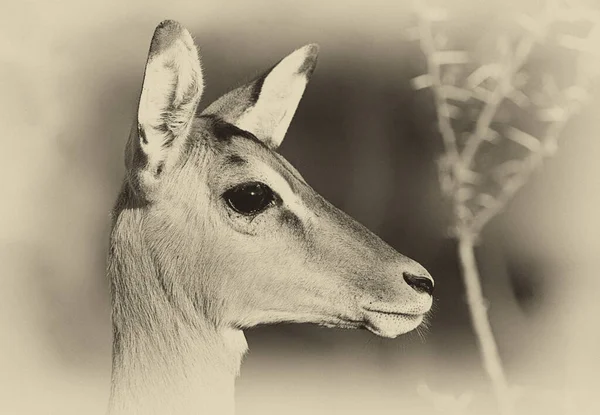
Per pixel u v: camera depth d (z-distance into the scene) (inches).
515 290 623.8
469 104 544.1
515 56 464.8
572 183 626.2
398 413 563.2
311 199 350.6
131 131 343.0
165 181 342.3
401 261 348.8
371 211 682.2
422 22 482.3
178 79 335.6
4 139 708.0
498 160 538.9
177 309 344.2
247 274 343.6
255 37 714.2
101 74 732.0
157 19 737.6
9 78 716.7
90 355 647.1
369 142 702.5
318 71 718.5
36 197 693.3
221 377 346.3
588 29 460.1
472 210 457.4
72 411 590.2
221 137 348.2
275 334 625.6
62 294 664.4
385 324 346.3
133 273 345.4
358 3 722.2
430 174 671.1
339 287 345.1
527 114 549.6
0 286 649.6
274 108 377.7
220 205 342.3
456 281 626.5
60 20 739.4
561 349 518.6
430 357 601.0
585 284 576.1
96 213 697.6
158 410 342.3
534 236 629.9
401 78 703.7
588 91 503.2
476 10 565.0
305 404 578.6
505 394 423.8
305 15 718.5
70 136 716.0
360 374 602.2
